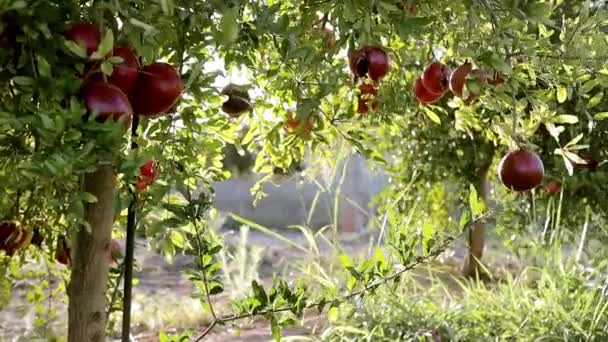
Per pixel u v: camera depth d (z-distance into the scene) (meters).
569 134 3.70
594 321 3.28
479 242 5.56
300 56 1.60
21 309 2.34
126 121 1.09
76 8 1.14
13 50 1.11
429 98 1.95
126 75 1.17
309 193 11.62
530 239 4.09
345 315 3.69
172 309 4.82
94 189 1.50
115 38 1.24
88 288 1.53
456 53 1.79
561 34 1.66
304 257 6.54
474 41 1.60
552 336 3.29
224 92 1.93
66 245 1.96
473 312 3.62
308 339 3.54
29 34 1.06
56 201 1.27
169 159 1.88
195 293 1.82
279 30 1.56
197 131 1.89
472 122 2.30
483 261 5.72
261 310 1.78
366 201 6.98
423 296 4.02
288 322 1.79
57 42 1.11
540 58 1.67
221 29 1.33
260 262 6.35
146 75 1.24
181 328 4.32
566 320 3.39
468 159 5.14
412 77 2.27
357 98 2.02
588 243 4.18
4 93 1.17
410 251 1.91
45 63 1.05
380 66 1.64
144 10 1.18
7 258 2.04
